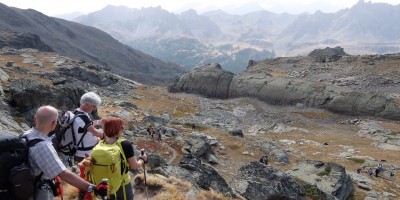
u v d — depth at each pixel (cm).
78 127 827
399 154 6919
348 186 4412
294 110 11625
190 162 2156
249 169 2695
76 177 578
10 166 509
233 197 2039
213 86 14538
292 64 17088
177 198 1338
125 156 765
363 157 6475
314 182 4081
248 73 15562
